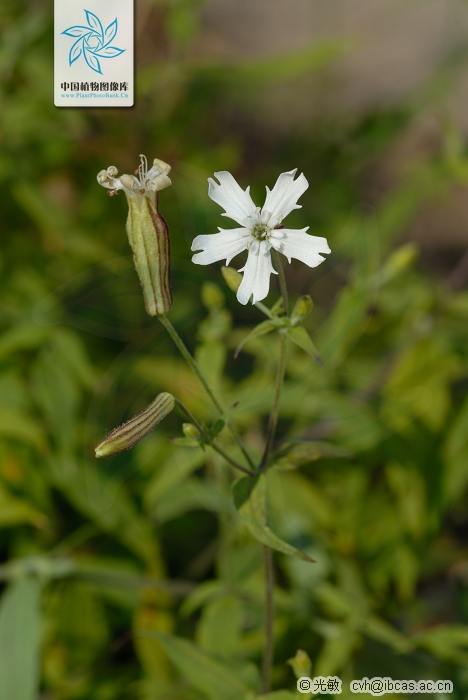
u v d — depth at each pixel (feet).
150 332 1.40
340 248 1.42
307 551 1.33
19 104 1.44
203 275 1.41
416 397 1.36
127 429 1.05
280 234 1.07
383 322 1.49
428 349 1.39
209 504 1.30
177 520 1.40
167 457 1.37
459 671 1.26
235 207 1.08
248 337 1.08
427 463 1.35
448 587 1.40
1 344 1.34
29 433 1.31
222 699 1.17
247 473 1.11
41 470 1.34
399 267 1.36
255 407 1.33
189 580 1.38
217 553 1.38
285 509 1.35
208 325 1.23
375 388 1.38
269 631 1.15
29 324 1.36
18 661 1.23
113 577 1.33
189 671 1.18
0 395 1.34
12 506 1.31
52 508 1.35
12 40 1.44
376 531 1.37
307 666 1.12
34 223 1.53
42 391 1.33
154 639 1.30
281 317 1.08
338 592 1.29
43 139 1.49
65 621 1.31
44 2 1.50
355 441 1.36
